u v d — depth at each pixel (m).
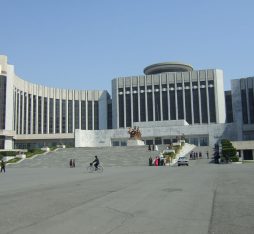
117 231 8.16
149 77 135.75
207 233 7.90
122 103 136.88
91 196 14.86
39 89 128.75
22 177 29.83
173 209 11.20
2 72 104.19
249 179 22.06
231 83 129.38
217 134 100.00
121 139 106.94
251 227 8.48
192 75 132.50
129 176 27.61
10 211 11.27
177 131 103.06
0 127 102.38
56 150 71.81
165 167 46.69
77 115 140.62
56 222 9.34
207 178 23.45
